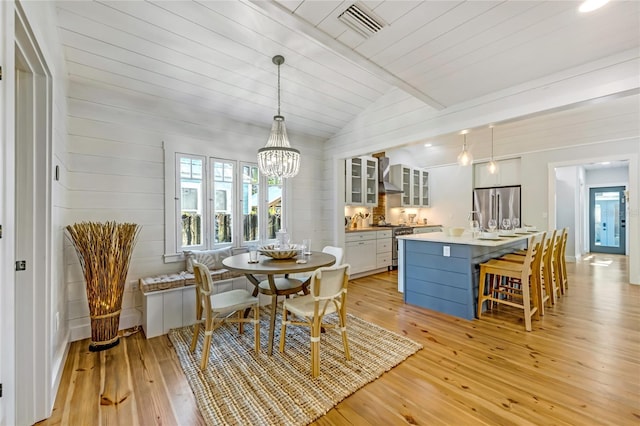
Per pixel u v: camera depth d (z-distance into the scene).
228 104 3.50
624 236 7.55
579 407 1.69
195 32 2.46
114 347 2.50
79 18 2.17
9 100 1.14
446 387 1.90
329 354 2.35
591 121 4.55
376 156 6.27
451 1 1.72
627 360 2.21
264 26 2.49
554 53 2.22
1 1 1.08
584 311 3.29
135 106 3.07
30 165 1.64
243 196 3.93
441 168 7.16
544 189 5.49
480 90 2.85
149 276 3.12
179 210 3.36
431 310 3.44
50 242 1.70
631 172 4.48
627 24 1.87
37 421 1.60
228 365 2.18
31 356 1.60
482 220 6.42
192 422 1.60
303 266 2.35
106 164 2.89
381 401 1.77
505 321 3.06
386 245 5.63
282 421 1.59
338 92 3.66
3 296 1.12
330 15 1.84
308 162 4.66
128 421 1.61
